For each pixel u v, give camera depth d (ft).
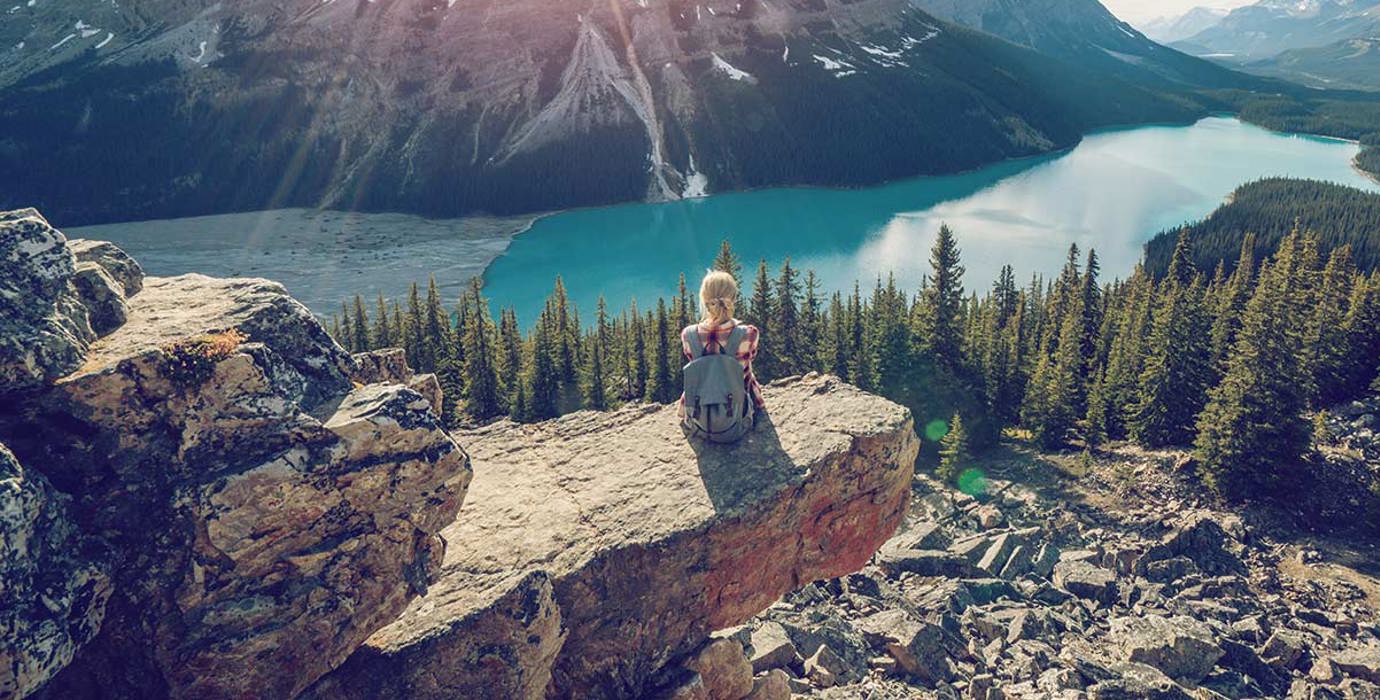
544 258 582.35
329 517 24.72
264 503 23.45
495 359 280.31
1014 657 76.38
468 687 26.84
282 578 24.13
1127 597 100.58
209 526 22.77
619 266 553.23
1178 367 197.77
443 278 529.45
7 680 18.60
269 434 24.36
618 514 31.99
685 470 34.30
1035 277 368.27
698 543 31.07
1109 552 118.32
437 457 26.73
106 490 22.94
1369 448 166.71
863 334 258.37
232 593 23.43
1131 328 241.96
